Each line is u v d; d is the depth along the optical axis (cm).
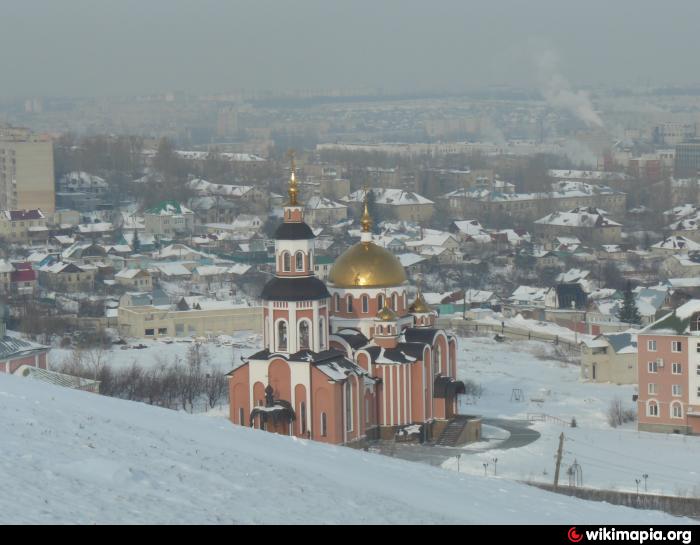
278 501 12081
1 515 9975
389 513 12362
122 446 13275
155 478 12100
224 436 15775
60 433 13325
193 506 11319
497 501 14800
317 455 15888
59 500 10669
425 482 15400
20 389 16100
